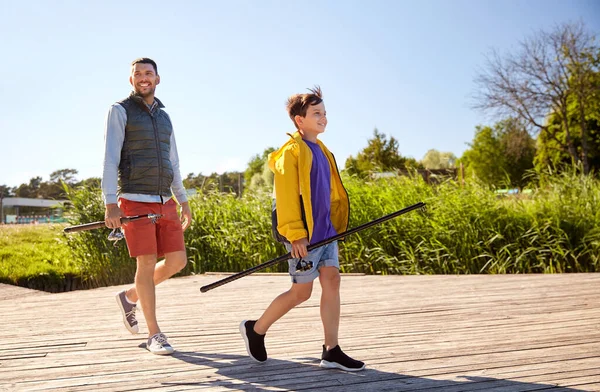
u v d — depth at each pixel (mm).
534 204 7109
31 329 3691
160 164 3160
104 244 7094
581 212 6891
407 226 7055
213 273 6941
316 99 2680
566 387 2336
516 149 27438
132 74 3162
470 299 4562
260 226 7590
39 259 7863
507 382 2412
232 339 3357
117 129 3076
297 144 2574
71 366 2775
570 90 26250
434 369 2623
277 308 2707
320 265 2666
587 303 4258
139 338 3379
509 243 6793
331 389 2359
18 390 2408
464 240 6742
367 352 2949
